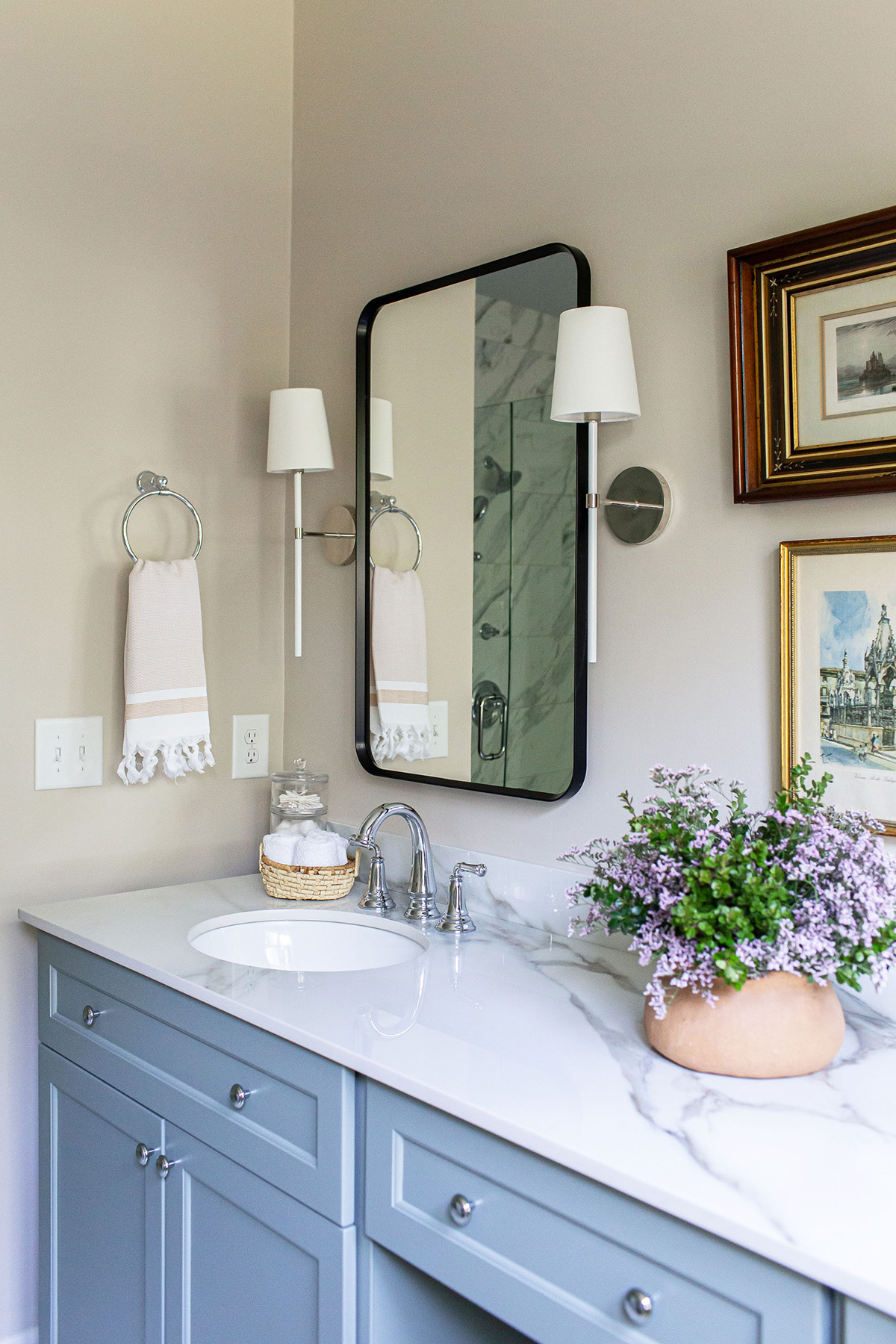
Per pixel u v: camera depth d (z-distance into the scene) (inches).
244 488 82.4
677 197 58.2
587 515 60.1
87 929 64.1
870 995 49.8
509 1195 39.9
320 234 82.2
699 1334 34.1
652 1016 45.3
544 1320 38.4
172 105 77.2
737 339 53.3
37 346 70.6
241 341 82.0
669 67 58.5
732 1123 38.5
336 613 81.2
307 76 83.4
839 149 51.4
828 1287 31.1
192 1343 56.0
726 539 55.8
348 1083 46.1
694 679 57.1
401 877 74.6
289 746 85.1
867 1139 37.4
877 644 49.4
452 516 69.6
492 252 68.7
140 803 76.8
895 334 48.1
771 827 45.8
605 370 55.1
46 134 70.6
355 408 79.4
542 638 63.7
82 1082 64.5
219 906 69.8
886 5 49.6
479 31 69.4
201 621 76.1
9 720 69.9
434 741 71.3
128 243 75.0
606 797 61.4
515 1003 51.5
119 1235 61.5
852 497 50.6
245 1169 51.8
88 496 73.2
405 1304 47.8
